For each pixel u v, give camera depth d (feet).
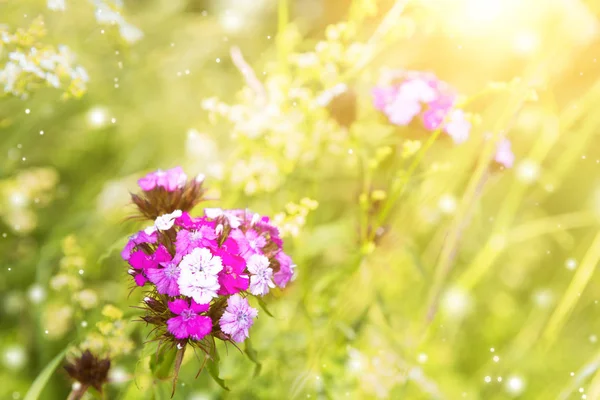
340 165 3.73
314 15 4.61
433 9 3.13
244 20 4.14
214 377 2.49
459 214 3.11
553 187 3.86
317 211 3.77
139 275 2.46
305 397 3.03
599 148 4.31
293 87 3.06
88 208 3.70
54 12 3.39
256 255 2.45
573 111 3.56
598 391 3.01
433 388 3.08
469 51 3.90
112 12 2.95
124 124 3.98
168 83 4.10
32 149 3.80
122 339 2.74
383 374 3.08
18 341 3.34
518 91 2.97
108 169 4.05
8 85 2.75
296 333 3.06
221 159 3.36
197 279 2.40
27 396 2.68
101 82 3.86
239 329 2.43
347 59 3.03
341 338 3.05
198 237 2.44
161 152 4.00
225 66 4.17
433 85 3.04
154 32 4.15
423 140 3.05
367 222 3.04
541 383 3.68
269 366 3.05
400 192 2.98
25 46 2.82
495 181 3.73
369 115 3.14
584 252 4.25
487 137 3.06
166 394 2.58
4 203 3.28
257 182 3.07
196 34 4.14
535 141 3.96
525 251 4.23
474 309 3.91
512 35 3.40
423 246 3.95
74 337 3.08
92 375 2.66
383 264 3.14
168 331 2.46
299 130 3.04
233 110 3.02
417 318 3.30
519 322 4.10
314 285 3.10
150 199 2.63
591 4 3.18
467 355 3.91
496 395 3.60
